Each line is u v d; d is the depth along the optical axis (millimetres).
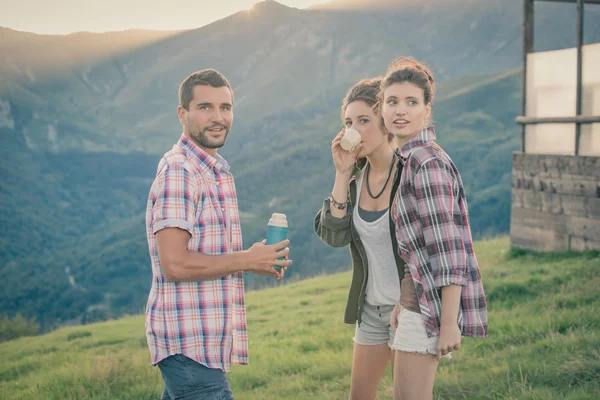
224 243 2881
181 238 2713
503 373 5023
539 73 12336
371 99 3184
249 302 13312
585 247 10758
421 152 2705
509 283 8852
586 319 6285
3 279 144375
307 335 8008
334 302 11523
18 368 9031
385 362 3340
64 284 139125
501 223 91125
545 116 12125
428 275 2668
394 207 2900
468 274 2662
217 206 2875
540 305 7496
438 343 2596
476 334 2637
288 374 6137
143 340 10320
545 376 4801
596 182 10516
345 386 5348
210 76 2932
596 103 10922
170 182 2744
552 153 11781
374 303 3232
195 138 2912
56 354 9844
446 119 129250
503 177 103625
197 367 2789
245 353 3004
